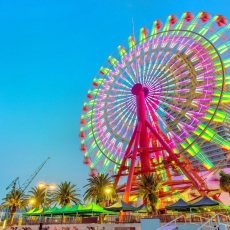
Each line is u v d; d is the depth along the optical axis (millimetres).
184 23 46562
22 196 59750
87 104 58031
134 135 47094
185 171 39531
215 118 38906
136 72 51906
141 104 47188
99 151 52438
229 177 34500
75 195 56094
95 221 34969
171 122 43969
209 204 25406
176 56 45656
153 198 33344
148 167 42781
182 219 26875
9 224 48562
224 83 38250
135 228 28578
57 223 39125
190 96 41406
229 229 16719
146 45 51781
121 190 46562
